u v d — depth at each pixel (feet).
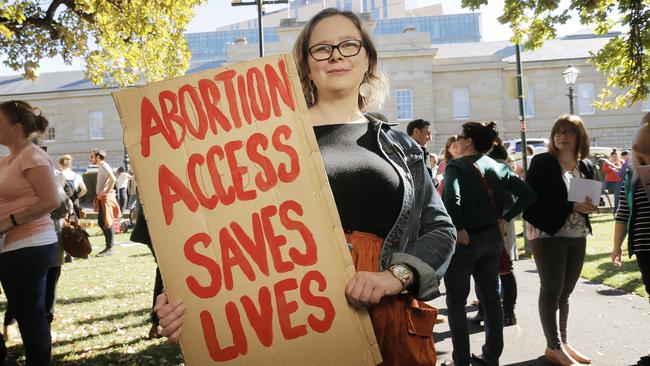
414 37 141.79
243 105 5.77
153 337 17.20
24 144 11.90
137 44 37.42
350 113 6.28
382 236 5.79
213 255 5.51
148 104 5.79
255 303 5.43
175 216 5.59
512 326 18.25
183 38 39.06
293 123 5.68
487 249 12.85
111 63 37.47
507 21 26.13
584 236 13.80
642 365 13.91
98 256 38.09
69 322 19.66
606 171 61.52
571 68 57.26
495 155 18.34
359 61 6.17
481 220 12.76
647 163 12.57
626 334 16.84
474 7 25.66
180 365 14.61
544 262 13.80
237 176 5.64
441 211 6.08
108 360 15.15
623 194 14.25
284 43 142.82
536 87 145.69
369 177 5.76
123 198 60.70
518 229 46.70
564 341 14.73
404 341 5.56
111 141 152.25
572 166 13.96
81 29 36.76
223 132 5.73
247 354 5.37
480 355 14.52
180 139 5.73
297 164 5.59
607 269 27.12
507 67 144.87
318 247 5.45
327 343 5.35
